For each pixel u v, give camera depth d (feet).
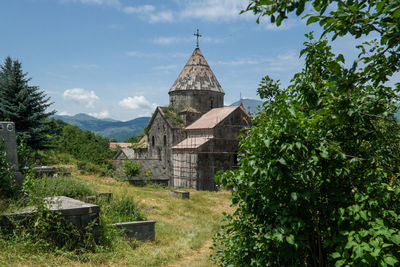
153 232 36.32
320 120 11.69
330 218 12.24
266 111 15.01
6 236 23.53
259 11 9.80
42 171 47.65
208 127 147.54
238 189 13.47
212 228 47.70
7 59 124.77
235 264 15.10
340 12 9.15
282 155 12.36
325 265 13.69
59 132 121.80
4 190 28.45
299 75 14.55
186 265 28.73
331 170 12.58
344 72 9.62
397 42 9.17
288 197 12.77
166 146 166.40
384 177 12.48
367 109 12.20
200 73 179.93
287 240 11.84
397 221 12.12
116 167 144.66
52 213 25.48
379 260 10.39
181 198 73.20
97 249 26.81
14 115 101.91
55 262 22.71
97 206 27.76
